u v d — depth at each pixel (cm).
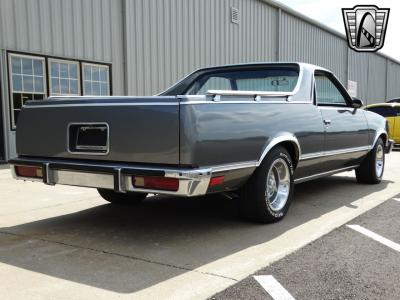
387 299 286
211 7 1470
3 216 493
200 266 338
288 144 472
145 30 1221
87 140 398
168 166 357
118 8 1145
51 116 416
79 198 586
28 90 959
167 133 354
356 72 2720
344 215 498
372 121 674
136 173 362
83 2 1056
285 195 471
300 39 2055
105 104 383
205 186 361
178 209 525
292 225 454
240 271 328
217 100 376
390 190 659
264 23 1766
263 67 551
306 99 504
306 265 342
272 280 312
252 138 408
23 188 654
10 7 913
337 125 559
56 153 416
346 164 629
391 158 1154
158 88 1270
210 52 1473
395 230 439
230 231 432
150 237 414
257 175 433
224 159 379
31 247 385
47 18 982
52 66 999
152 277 317
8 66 918
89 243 396
